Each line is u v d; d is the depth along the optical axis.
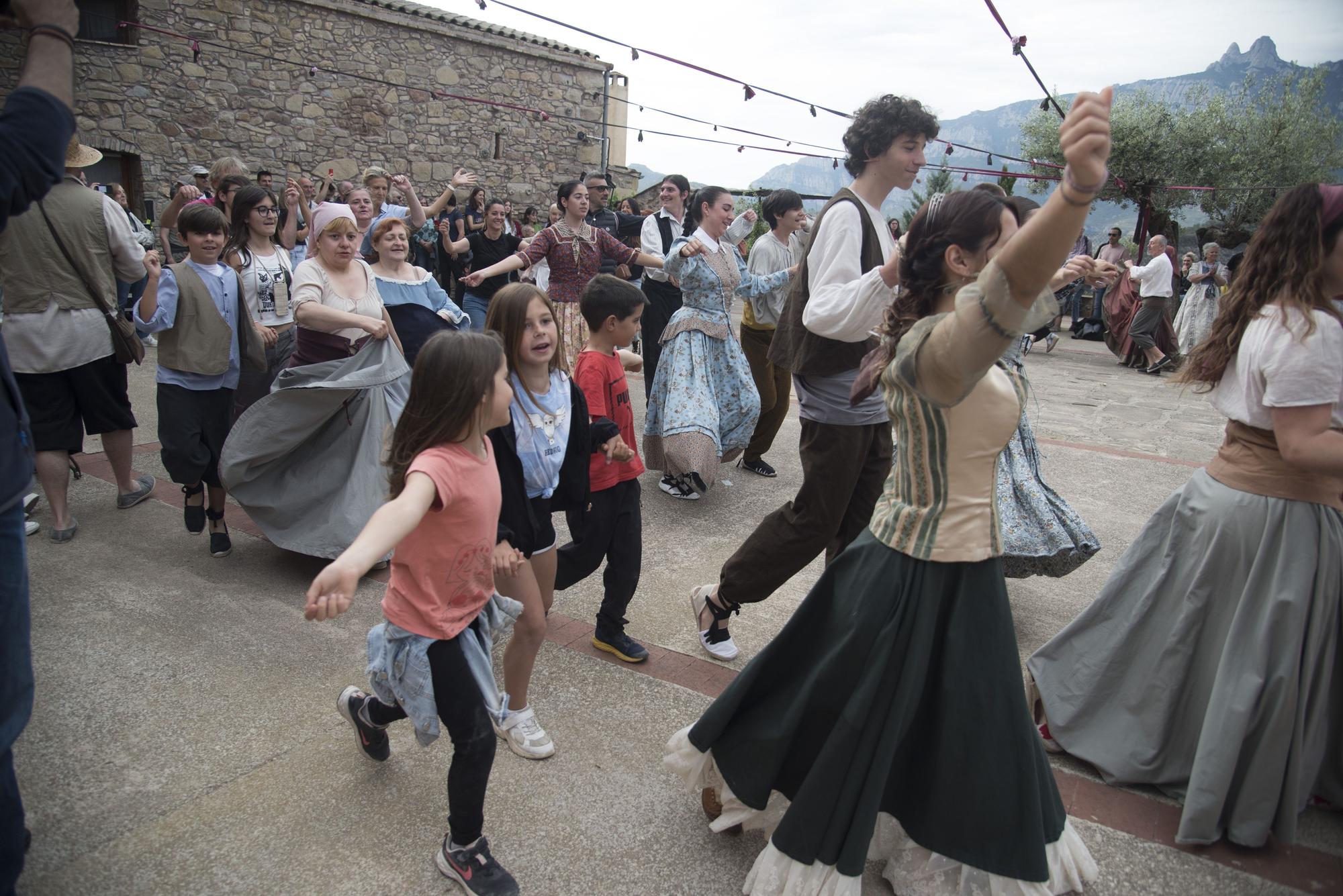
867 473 3.03
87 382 4.21
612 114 20.98
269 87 15.12
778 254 5.39
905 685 1.87
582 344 6.17
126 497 4.64
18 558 1.85
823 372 2.82
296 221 7.16
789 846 1.93
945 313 1.80
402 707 2.35
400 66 16.45
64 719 2.76
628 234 9.20
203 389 4.08
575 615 3.64
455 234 9.75
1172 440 7.39
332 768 2.57
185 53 14.30
